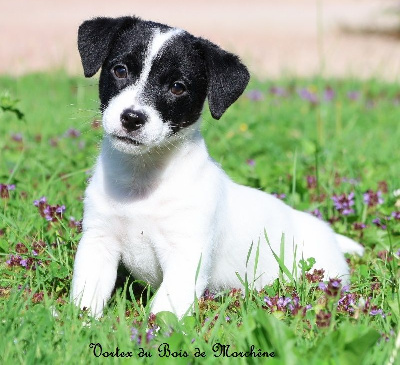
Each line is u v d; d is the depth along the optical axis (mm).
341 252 7121
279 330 4617
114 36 6137
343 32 24312
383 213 7863
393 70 19500
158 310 5676
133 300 5734
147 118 5711
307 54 21141
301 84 16703
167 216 5938
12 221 7004
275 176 9016
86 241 6125
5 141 10438
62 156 9586
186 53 6039
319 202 8312
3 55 19250
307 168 9555
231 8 28484
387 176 9578
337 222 7949
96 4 27750
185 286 5836
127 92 5848
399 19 24641
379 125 13078
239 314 5652
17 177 8648
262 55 20688
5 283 6094
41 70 17062
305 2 30422
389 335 5172
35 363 4621
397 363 4703
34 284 6148
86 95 14227
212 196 6078
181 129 6020
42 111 12758
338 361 4512
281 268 6242
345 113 13742
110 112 5766
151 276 6301
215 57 6141
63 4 27609
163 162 5969
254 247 6582
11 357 4656
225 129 11578
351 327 4680
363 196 8242
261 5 29547
